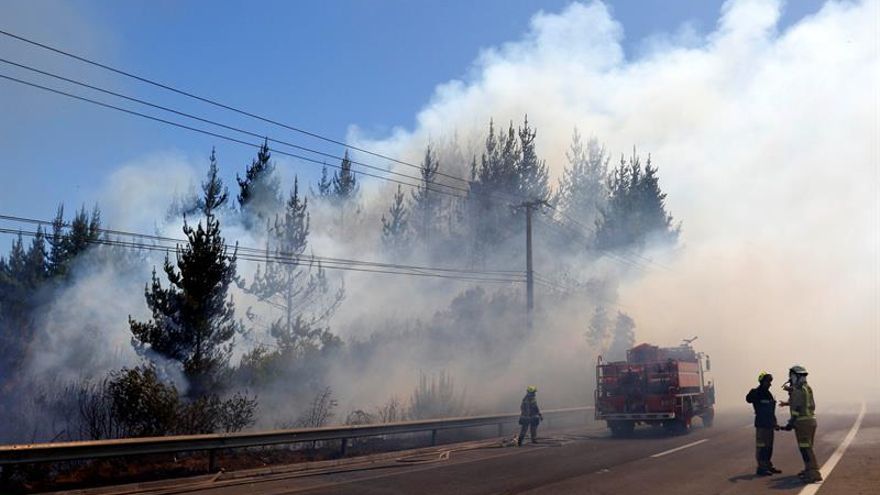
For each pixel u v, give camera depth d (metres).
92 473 12.92
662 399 21.27
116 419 15.21
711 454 15.73
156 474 13.09
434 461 15.92
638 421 21.47
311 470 14.61
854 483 10.83
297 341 27.30
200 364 18.05
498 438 21.39
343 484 12.41
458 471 13.93
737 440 18.92
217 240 19.28
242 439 14.12
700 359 24.94
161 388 15.63
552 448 18.58
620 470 13.40
